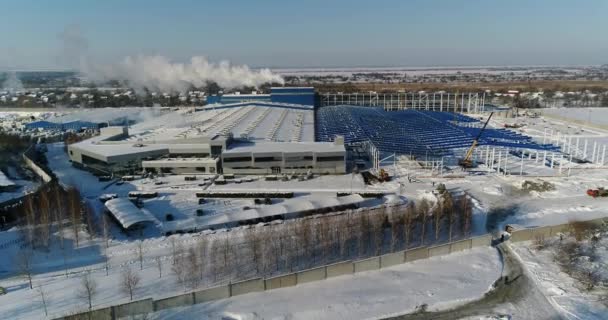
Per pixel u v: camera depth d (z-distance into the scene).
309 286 46.25
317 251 53.72
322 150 91.44
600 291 45.16
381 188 81.31
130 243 58.06
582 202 73.38
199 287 46.19
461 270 49.47
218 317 40.88
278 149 93.06
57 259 53.62
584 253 53.50
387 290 45.34
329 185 83.69
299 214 66.25
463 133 113.81
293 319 40.53
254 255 50.50
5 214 66.12
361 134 115.12
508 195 77.50
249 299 43.84
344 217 61.06
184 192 81.06
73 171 98.44
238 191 80.12
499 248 55.78
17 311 41.66
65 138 135.12
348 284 46.59
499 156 93.75
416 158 101.81
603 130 137.25
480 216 67.25
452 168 95.00
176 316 40.97
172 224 62.44
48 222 60.44
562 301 43.38
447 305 42.78
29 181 87.88
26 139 129.25
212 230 61.66
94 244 57.75
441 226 60.06
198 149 95.31
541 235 57.84
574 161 101.00
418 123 133.62
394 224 57.50
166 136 107.56
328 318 40.69
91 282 46.72
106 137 105.69
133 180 89.31
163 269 50.31
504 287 46.12
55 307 42.38
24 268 49.56
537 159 99.69
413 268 50.03
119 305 40.16
